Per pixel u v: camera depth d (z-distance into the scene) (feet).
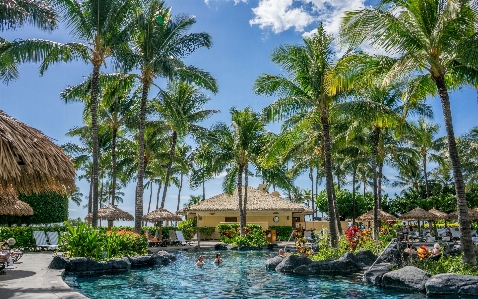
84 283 42.11
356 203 149.69
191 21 75.87
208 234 125.49
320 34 61.16
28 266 45.11
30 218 91.97
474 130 120.47
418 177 173.99
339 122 82.94
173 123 79.20
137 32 72.69
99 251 50.83
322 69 59.88
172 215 101.86
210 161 101.86
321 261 52.47
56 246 64.59
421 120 120.26
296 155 94.07
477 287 34.53
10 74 56.65
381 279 41.88
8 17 38.01
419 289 37.76
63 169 25.79
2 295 27.22
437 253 48.55
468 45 43.47
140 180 72.59
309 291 38.73
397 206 140.36
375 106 59.26
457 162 43.91
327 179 59.77
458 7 38.47
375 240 71.51
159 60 69.56
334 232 58.59
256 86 62.69
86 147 120.06
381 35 45.44
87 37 69.41
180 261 67.21
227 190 107.04
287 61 61.36
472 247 42.24
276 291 38.81
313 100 61.00
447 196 133.49
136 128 100.12
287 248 92.89
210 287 40.98
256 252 86.38
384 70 49.55
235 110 100.27
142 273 50.75
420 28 46.32
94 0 67.72
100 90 82.94
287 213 127.65
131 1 70.90
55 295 27.17
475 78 47.98
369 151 102.06
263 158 67.92
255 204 128.36
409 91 53.93
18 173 21.80
